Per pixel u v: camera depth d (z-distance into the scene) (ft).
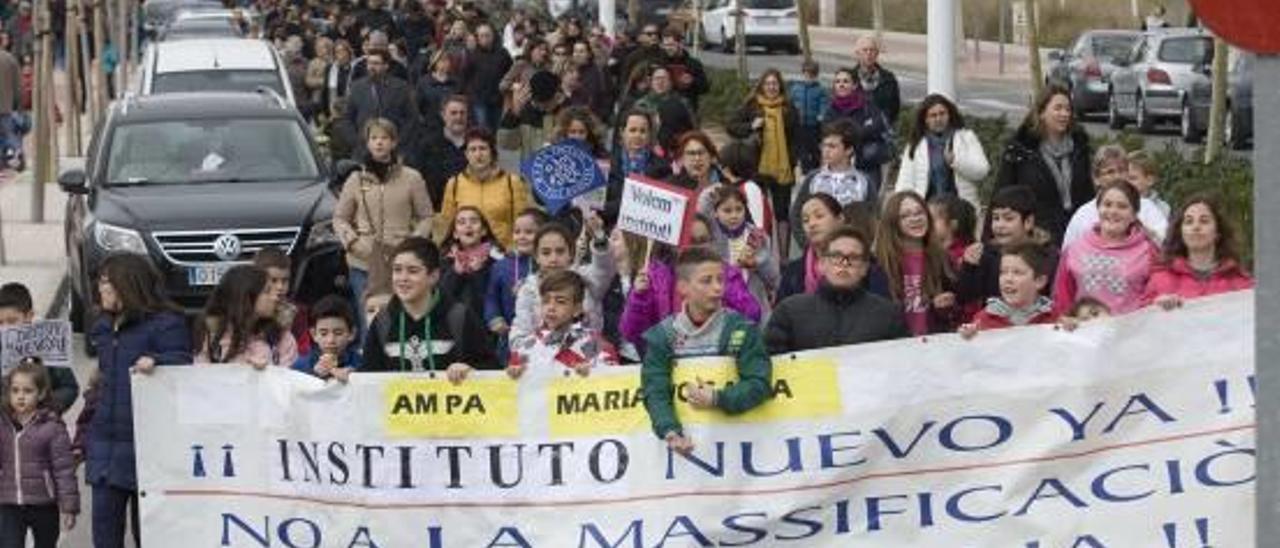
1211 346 32.04
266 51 103.65
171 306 36.42
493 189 56.95
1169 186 71.00
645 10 219.20
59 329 37.50
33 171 92.68
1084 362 32.22
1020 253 35.99
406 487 33.65
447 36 117.39
